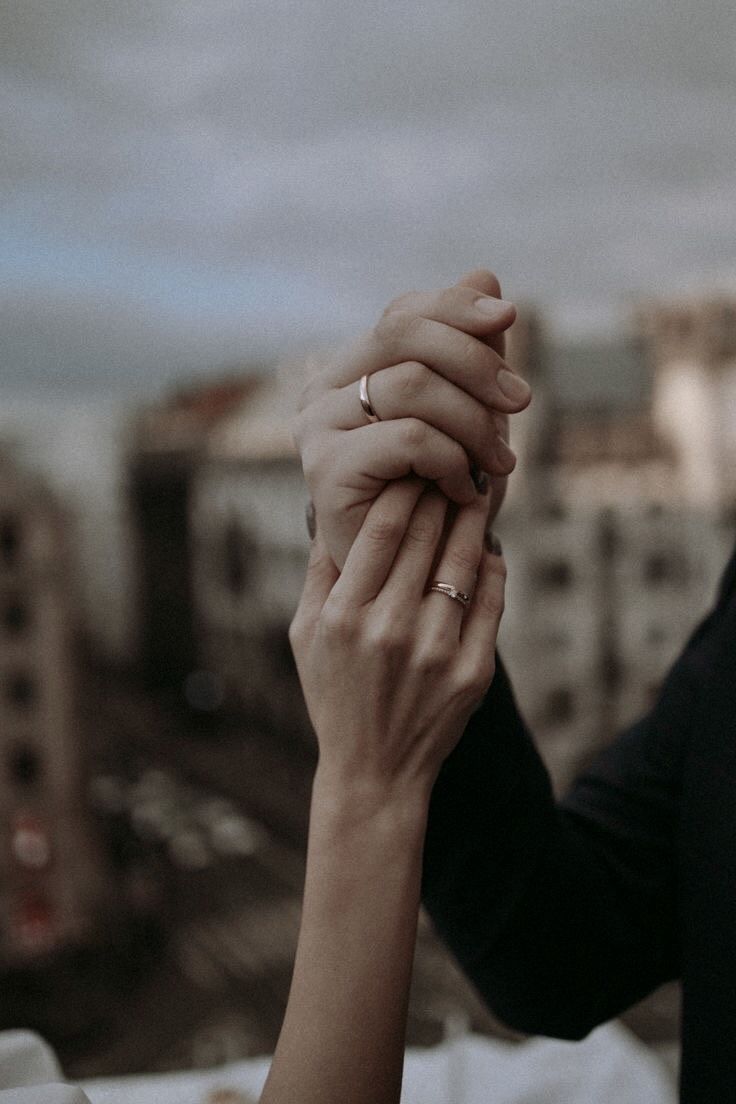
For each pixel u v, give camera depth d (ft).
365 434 1.34
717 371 43.91
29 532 36.47
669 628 43.01
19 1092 1.42
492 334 1.36
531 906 1.73
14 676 35.32
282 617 79.41
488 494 1.44
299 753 77.05
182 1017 34.35
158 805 65.10
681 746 1.95
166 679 91.66
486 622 1.41
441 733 1.35
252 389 88.02
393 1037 1.27
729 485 41.55
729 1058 1.56
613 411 45.96
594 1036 3.27
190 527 88.84
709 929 1.62
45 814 36.40
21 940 34.55
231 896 50.52
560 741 43.19
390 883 1.30
